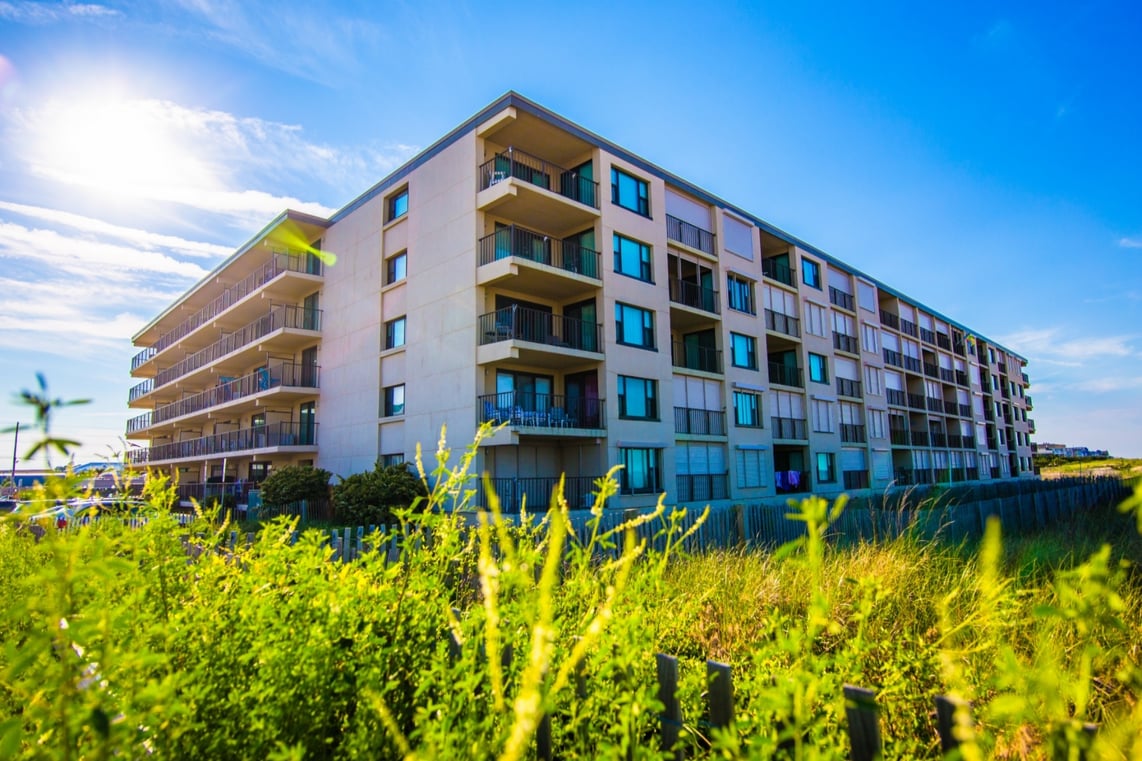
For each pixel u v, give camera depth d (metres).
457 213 20.50
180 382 38.66
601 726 2.12
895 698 2.40
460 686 1.79
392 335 22.92
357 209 25.36
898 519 9.59
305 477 21.73
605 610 1.42
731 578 5.48
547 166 22.84
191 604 2.50
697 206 26.97
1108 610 1.50
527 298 21.48
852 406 35.28
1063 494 16.72
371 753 1.94
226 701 2.13
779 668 2.26
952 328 52.56
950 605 4.01
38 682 1.60
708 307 26.47
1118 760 1.37
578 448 21.05
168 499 2.70
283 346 28.33
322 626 2.29
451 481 2.77
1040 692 1.50
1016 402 65.06
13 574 3.32
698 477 24.09
